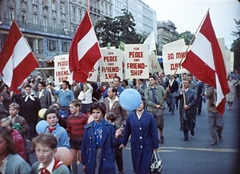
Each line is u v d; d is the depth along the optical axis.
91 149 4.68
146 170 5.18
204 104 19.30
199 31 6.16
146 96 8.71
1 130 3.16
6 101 9.31
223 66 5.94
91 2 45.75
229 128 10.97
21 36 8.01
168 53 10.25
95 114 4.69
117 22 34.56
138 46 10.03
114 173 4.68
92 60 8.02
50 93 10.20
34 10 42.97
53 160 3.27
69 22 49.72
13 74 7.98
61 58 10.62
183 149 8.09
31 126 8.78
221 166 6.54
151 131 5.24
